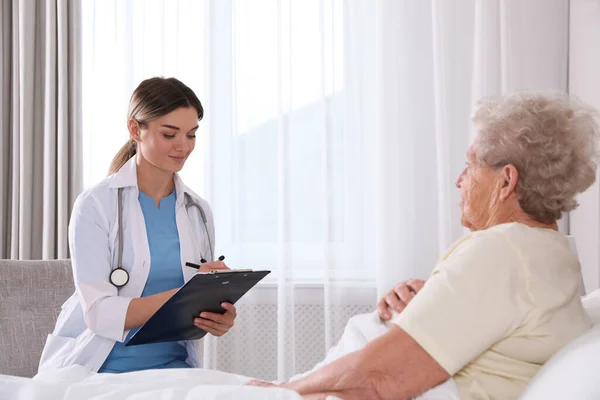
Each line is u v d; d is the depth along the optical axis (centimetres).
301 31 319
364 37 317
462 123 305
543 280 111
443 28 302
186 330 185
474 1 304
